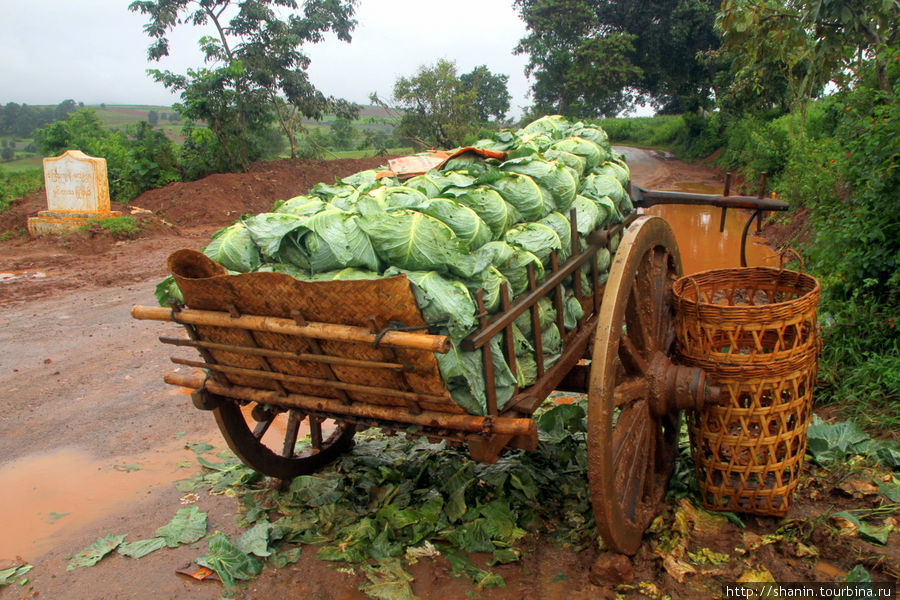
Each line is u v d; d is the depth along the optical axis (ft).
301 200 12.37
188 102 74.38
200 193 65.98
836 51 26.89
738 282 13.84
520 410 10.12
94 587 11.41
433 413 9.78
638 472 11.41
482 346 9.39
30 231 52.34
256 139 81.41
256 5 76.38
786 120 69.51
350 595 10.85
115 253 45.57
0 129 325.01
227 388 11.59
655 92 134.41
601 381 9.55
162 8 73.87
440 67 94.38
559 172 12.60
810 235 32.99
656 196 16.87
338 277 9.41
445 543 12.05
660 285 13.00
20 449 17.35
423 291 8.67
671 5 112.06
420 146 97.76
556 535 12.09
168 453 17.03
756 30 27.58
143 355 24.68
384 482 14.14
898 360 16.11
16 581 11.69
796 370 11.19
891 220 19.03
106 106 473.67
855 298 19.27
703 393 11.08
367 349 9.20
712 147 103.14
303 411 11.59
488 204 10.82
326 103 88.94
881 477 12.77
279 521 13.01
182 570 11.68
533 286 10.76
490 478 13.56
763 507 11.74
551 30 119.96
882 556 10.45
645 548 11.29
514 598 10.50
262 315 9.86
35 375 22.67
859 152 20.26
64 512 14.17
